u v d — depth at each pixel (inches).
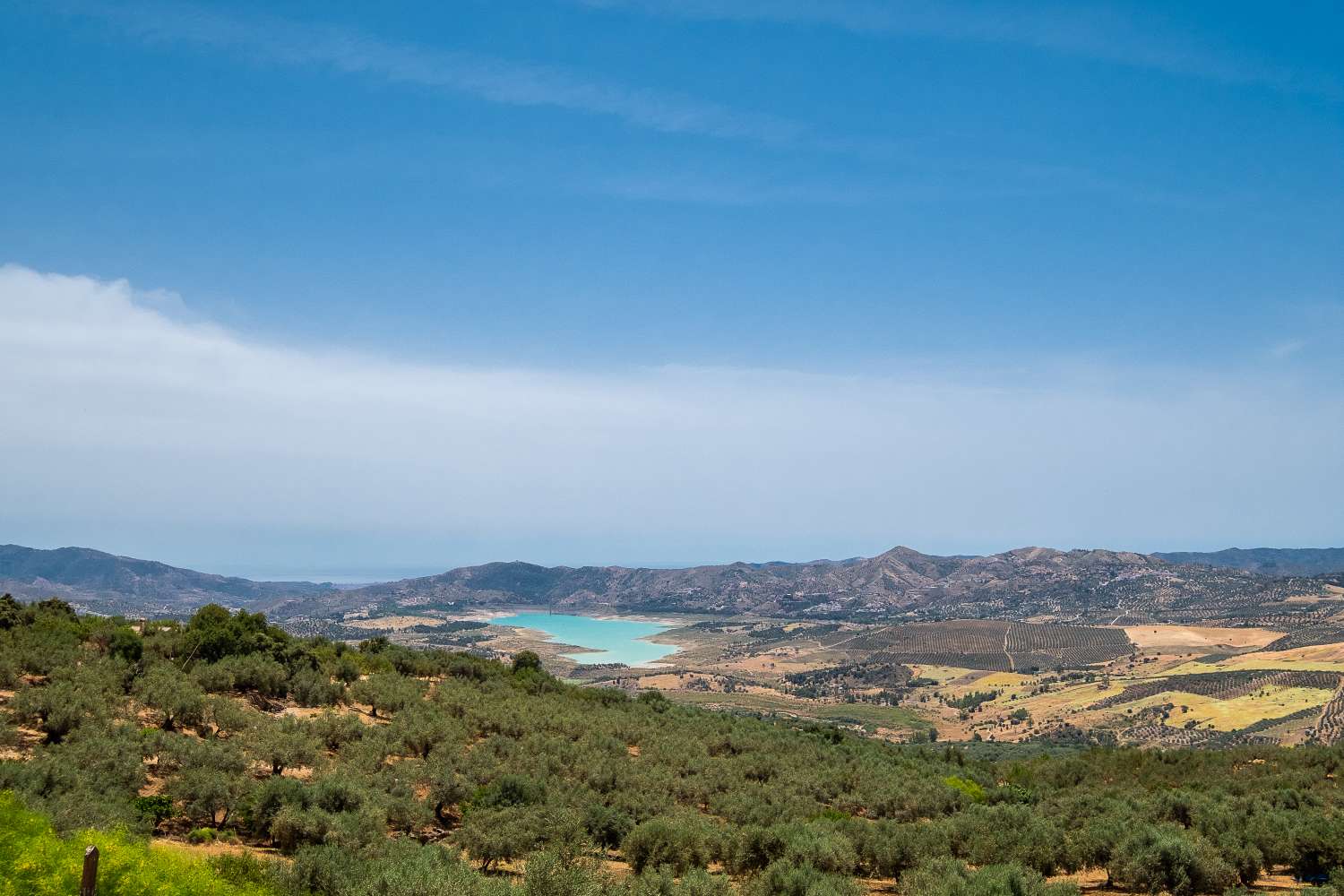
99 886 943.7
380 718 2571.4
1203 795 2190.0
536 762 2192.4
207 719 2052.2
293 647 2910.9
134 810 1373.0
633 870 1526.8
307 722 2196.1
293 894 1120.2
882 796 2226.9
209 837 1423.5
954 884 1251.2
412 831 1669.5
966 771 3073.3
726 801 2071.9
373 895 1083.3
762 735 3341.5
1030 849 1563.7
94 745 1585.9
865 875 1577.3
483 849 1512.1
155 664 2394.2
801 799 2149.4
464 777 1936.5
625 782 2154.3
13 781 1289.4
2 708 1769.2
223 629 2760.8
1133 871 1427.2
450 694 2893.7
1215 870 1423.5
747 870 1510.8
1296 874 1553.9
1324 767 2755.9
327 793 1549.0
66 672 2046.0
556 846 1461.6
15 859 930.7
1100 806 2081.7
